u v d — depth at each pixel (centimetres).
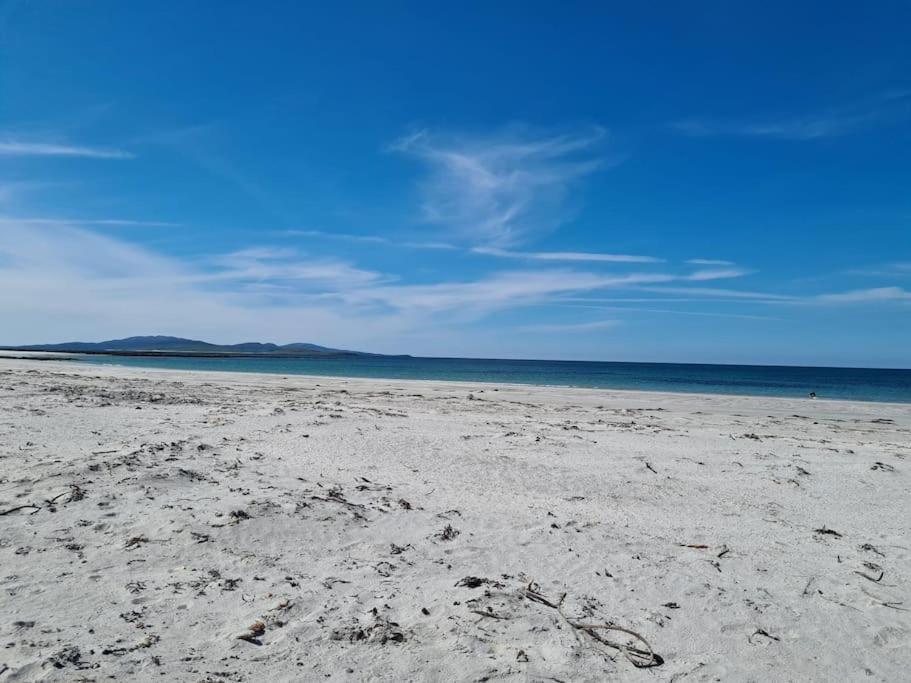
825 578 554
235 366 6956
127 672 341
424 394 2519
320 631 407
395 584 497
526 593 487
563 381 5156
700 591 510
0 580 451
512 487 851
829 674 392
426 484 838
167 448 924
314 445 1062
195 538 564
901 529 727
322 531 615
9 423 1048
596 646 409
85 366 4281
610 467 1001
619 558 582
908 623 468
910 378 9362
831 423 1895
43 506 622
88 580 464
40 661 341
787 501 835
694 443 1281
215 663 360
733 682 377
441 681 357
